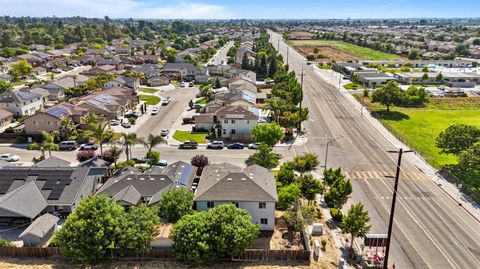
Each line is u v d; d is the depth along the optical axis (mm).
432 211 54531
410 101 115562
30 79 154500
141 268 42188
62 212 52750
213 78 152875
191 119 97938
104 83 133375
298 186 54375
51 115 85125
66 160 72375
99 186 61375
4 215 49062
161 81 149625
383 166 70688
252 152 78000
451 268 42250
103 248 41750
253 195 48656
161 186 54656
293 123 89062
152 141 66500
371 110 110438
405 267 42250
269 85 145500
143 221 43656
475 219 52812
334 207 55375
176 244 42312
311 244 46656
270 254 43344
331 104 116938
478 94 130875
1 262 43125
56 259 43938
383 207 55312
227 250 42062
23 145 81812
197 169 65812
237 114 85438
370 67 181875
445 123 99188
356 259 43875
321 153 77125
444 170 67438
